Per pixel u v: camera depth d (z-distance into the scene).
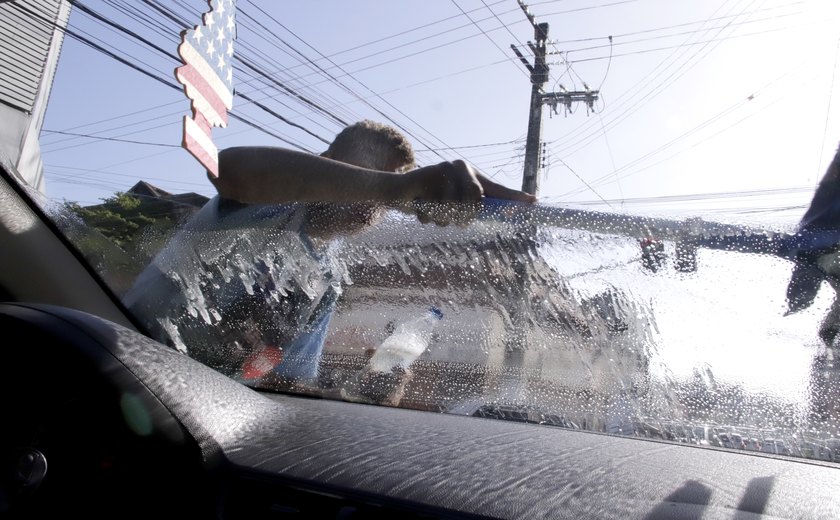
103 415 1.05
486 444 1.17
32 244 1.76
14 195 1.78
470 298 1.65
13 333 1.11
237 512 1.02
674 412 1.45
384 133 2.24
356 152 2.21
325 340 1.76
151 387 1.10
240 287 1.85
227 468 1.07
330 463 1.05
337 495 0.98
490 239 1.67
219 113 1.51
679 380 1.48
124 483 1.02
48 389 1.07
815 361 1.42
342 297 1.76
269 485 1.02
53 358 1.08
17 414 1.06
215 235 1.87
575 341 1.56
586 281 1.58
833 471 1.11
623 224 1.59
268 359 1.77
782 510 0.93
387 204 1.74
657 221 1.58
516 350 1.60
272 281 1.83
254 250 1.84
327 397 1.66
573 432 1.33
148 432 1.05
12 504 1.01
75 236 1.88
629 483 1.00
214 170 1.47
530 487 0.98
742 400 1.42
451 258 1.69
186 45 1.42
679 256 1.55
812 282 1.46
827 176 1.55
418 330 1.69
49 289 1.77
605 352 1.54
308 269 1.81
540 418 1.48
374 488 0.98
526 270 1.64
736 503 0.95
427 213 1.72
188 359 1.26
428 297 1.71
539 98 18.00
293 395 1.66
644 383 1.49
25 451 1.04
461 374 1.61
